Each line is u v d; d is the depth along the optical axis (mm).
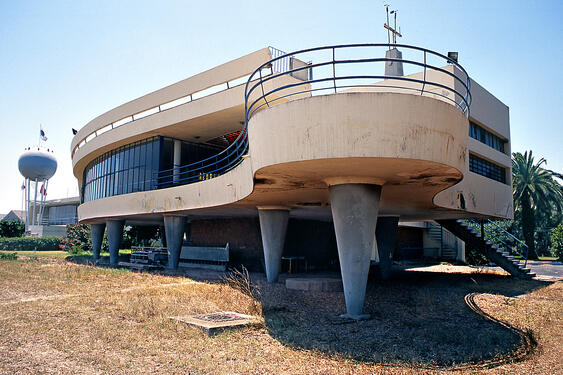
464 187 18141
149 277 18750
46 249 49656
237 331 9445
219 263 23938
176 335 8852
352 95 8906
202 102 20922
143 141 25406
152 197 21656
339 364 7492
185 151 25734
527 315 12078
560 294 15953
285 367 7223
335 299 13734
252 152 10914
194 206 18500
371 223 11117
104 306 11609
